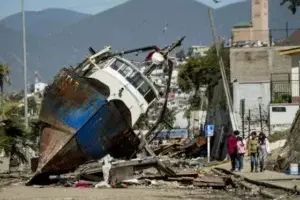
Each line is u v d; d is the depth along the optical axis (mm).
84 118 37844
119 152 39438
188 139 86125
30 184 38406
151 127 47688
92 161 38719
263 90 62375
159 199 27812
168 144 74062
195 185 35312
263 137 39562
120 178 36938
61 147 38000
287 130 54781
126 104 39156
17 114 47938
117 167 36719
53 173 38781
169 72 44125
